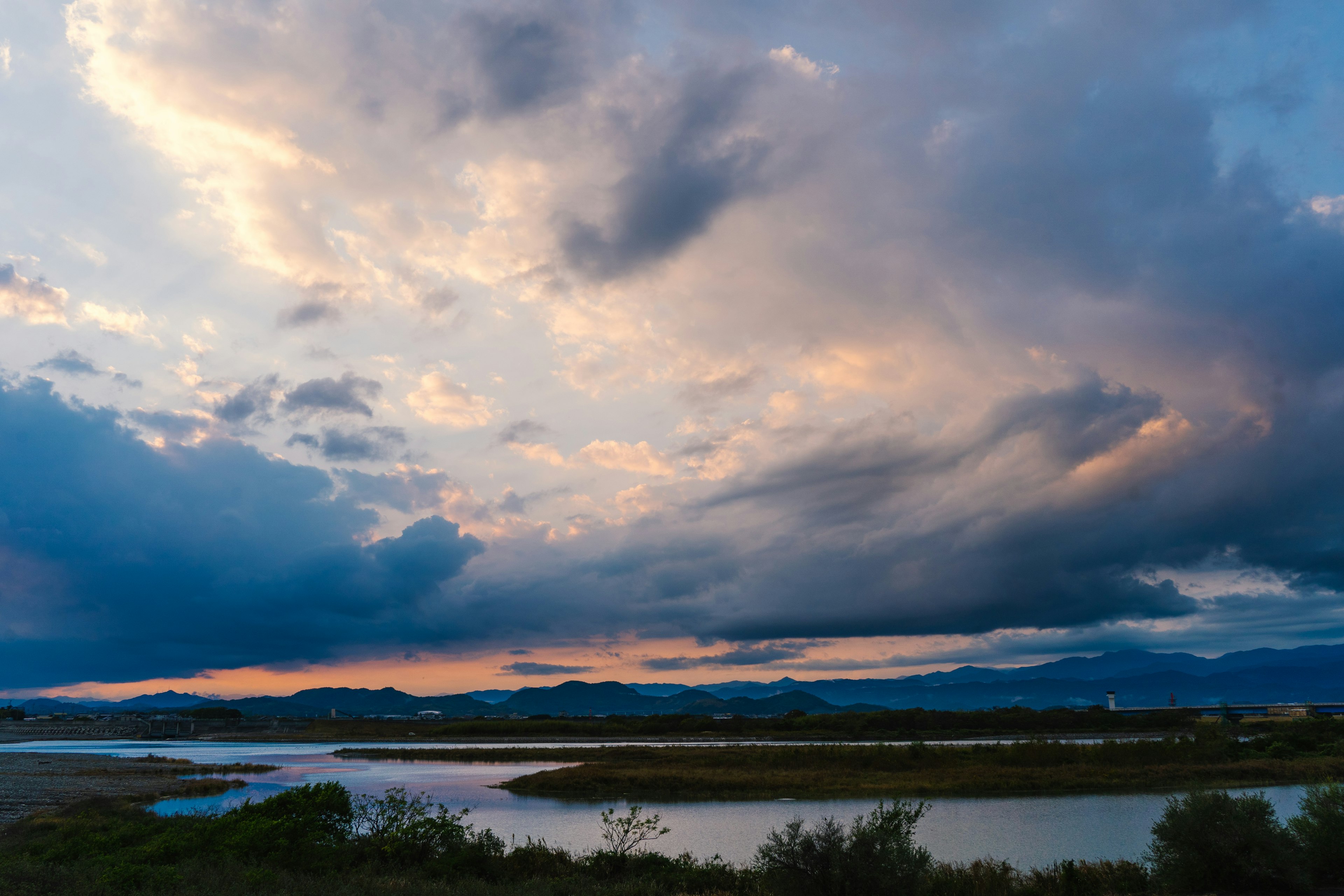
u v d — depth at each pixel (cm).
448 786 6606
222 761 10306
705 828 4134
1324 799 1973
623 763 8638
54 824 3478
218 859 2106
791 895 1590
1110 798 5278
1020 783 5888
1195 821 1839
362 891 1692
